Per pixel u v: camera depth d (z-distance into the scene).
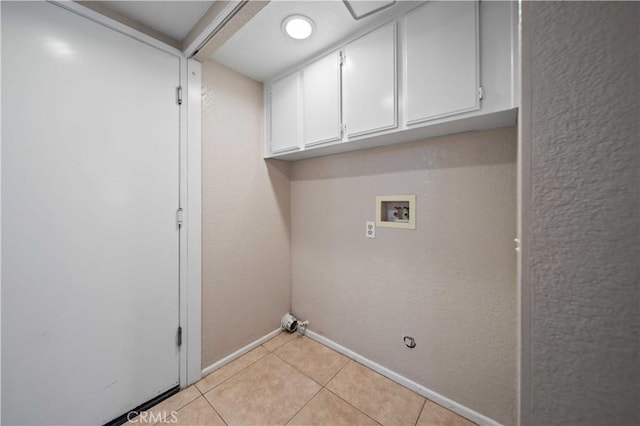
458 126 1.16
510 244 1.16
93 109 1.12
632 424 0.26
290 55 1.55
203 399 1.38
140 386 1.29
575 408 0.28
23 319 0.98
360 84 1.35
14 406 0.96
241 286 1.77
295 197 2.09
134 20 1.26
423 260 1.40
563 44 0.28
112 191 1.18
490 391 1.22
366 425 1.23
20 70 0.95
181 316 1.44
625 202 0.26
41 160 1.00
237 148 1.72
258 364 1.68
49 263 1.03
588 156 0.27
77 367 1.10
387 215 1.57
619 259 0.26
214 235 1.60
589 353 0.27
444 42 1.08
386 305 1.56
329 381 1.52
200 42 1.32
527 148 0.30
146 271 1.30
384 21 1.25
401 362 1.50
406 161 1.45
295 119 1.67
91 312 1.14
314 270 1.96
